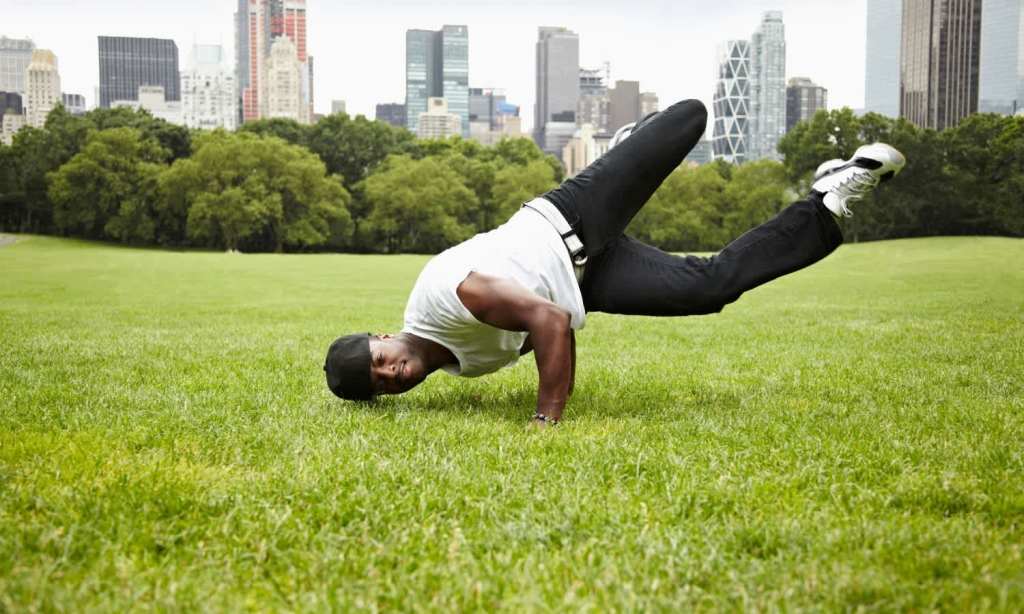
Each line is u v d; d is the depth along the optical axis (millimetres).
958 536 2539
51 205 80750
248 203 68562
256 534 2572
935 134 65562
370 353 4625
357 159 88250
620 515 2750
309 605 2100
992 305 14000
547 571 2314
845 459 3525
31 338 9125
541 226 4445
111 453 3609
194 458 3559
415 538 2572
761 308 14336
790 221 4680
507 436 3959
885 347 8094
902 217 65938
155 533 2600
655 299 4629
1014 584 2141
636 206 4711
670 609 2074
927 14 126812
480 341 4547
